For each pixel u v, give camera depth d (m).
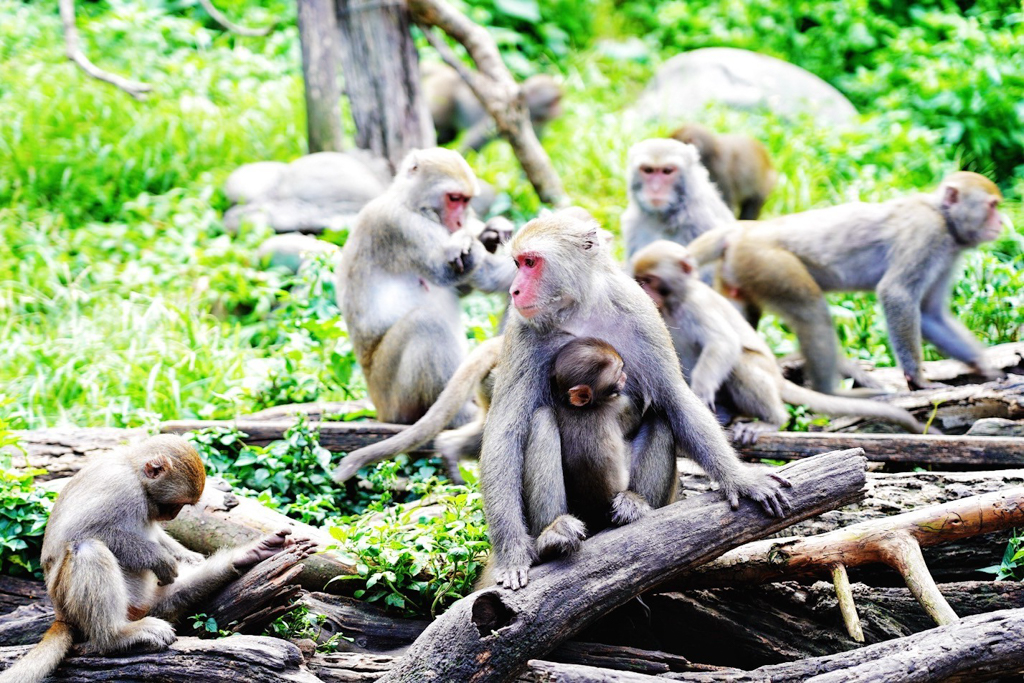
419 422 9.20
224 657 6.62
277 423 9.77
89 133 16.56
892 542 7.25
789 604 7.81
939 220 10.62
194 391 11.45
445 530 7.82
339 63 17.08
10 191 15.77
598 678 6.47
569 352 7.05
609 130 17.61
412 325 10.22
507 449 7.07
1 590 8.02
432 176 10.39
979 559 7.93
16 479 8.30
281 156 16.88
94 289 13.82
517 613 6.38
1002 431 9.33
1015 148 17.30
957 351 10.81
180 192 15.74
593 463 7.09
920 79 17.66
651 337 7.30
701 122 17.92
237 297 13.73
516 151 15.05
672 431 7.37
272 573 7.15
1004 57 17.58
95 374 11.56
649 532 6.78
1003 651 6.55
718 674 6.95
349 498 9.48
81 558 6.76
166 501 7.17
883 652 6.76
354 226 10.87
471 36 14.88
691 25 21.91
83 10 20.95
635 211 12.88
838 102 18.77
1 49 18.59
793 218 11.48
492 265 10.43
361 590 7.76
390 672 6.40
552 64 21.53
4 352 12.20
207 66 18.92
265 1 22.23
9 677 6.44
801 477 6.96
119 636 6.70
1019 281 11.70
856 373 11.00
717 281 11.57
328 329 11.66
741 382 9.68
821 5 20.92
